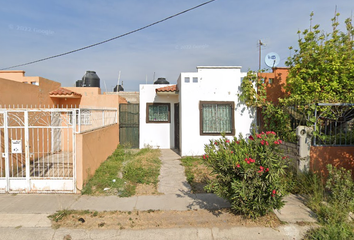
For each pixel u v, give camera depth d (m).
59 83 10.97
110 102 10.57
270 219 4.07
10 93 7.22
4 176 5.88
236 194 3.91
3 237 3.68
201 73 8.58
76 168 5.36
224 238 3.67
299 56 7.51
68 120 5.91
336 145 5.62
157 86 10.47
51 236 3.71
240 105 8.65
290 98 7.00
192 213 4.37
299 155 5.61
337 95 6.73
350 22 7.16
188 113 8.59
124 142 10.66
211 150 4.14
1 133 6.10
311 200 4.68
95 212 4.38
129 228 3.89
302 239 3.61
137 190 5.54
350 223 3.89
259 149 3.89
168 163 7.92
